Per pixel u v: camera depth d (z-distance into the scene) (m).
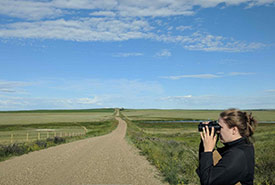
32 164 11.46
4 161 12.53
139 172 9.78
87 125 93.88
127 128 76.56
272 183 6.92
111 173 9.55
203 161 2.05
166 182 8.19
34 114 181.25
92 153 15.61
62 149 18.05
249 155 2.04
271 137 24.19
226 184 1.97
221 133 2.16
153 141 24.16
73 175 9.14
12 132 53.59
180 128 73.69
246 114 2.16
